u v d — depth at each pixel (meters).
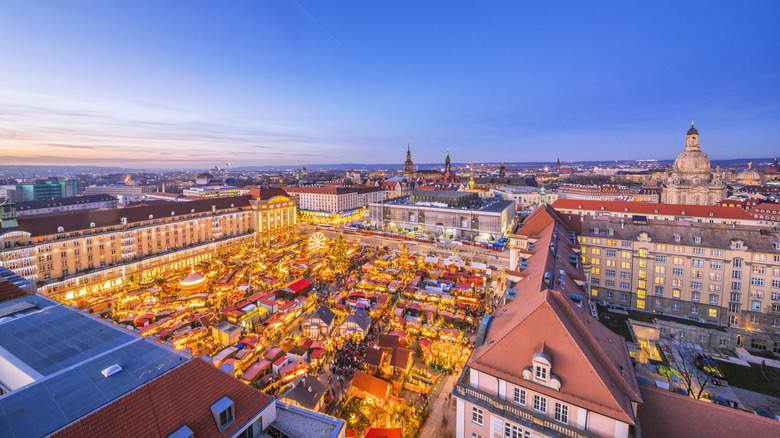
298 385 55.19
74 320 42.44
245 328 81.88
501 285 110.81
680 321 85.44
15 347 36.72
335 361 69.38
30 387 29.44
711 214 149.75
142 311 86.94
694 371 66.75
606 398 33.22
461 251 166.00
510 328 40.78
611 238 96.56
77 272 107.31
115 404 27.47
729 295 83.38
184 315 83.44
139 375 31.73
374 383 58.81
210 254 147.38
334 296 99.44
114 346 37.03
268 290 108.62
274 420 36.78
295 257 144.38
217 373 34.91
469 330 82.19
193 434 29.25
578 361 35.38
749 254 81.00
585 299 55.81
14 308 45.25
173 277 122.31
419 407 57.09
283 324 83.88
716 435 32.78
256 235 174.00
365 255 148.00
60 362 34.12
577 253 84.31
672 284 89.69
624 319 83.56
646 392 37.00
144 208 131.88
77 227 109.44
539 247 78.75
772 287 79.38
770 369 68.25
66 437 24.44
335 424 36.25
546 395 35.53
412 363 66.31
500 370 38.88
